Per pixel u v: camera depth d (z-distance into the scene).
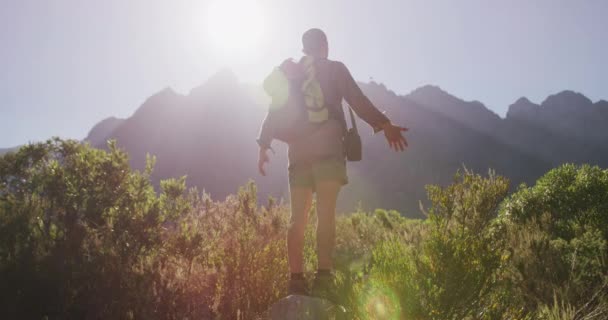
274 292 2.94
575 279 3.08
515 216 5.48
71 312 2.78
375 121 2.73
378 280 2.31
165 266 3.05
